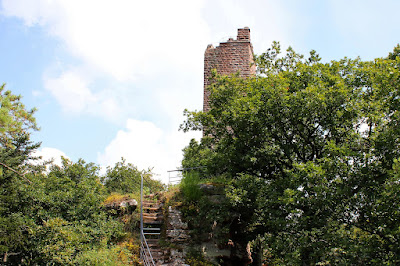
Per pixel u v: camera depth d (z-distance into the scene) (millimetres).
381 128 12195
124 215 17203
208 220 15383
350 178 11336
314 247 11055
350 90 13633
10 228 12586
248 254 16453
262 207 13469
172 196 16688
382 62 12961
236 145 15141
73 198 16109
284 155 14711
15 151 13227
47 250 13055
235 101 15312
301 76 14953
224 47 27469
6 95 10414
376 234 10859
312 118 14023
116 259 14391
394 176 9695
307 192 11914
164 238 15508
